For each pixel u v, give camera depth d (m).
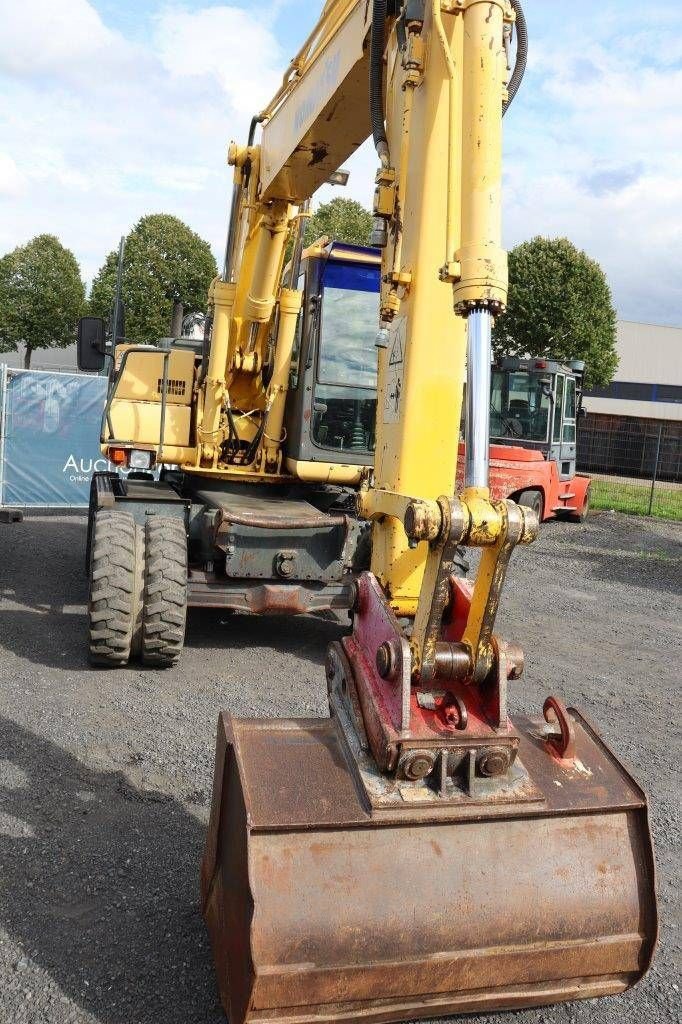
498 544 2.11
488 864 2.20
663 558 11.50
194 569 5.38
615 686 5.91
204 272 30.66
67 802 3.57
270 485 6.48
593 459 25.23
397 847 2.16
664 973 2.81
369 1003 2.11
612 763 2.50
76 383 11.44
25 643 5.64
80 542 9.41
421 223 2.77
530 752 2.49
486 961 2.14
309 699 4.96
